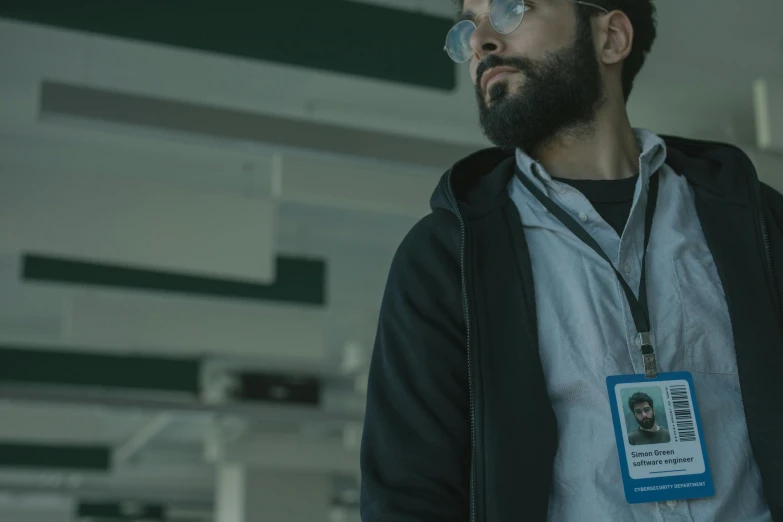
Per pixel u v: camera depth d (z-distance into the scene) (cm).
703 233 163
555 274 155
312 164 720
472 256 154
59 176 685
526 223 161
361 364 1239
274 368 1442
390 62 502
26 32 668
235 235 719
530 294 153
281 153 642
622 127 179
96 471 1529
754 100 752
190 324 1012
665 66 716
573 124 173
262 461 1558
